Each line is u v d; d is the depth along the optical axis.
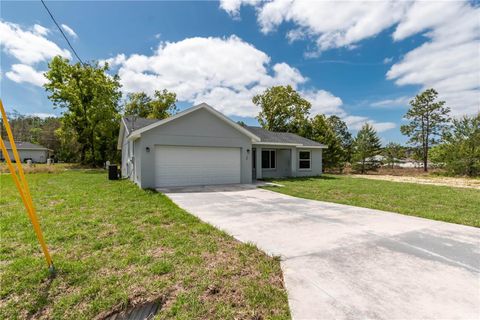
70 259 3.15
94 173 18.02
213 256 3.29
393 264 3.04
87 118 25.83
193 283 2.62
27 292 2.45
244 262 3.12
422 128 26.88
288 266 3.01
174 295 2.42
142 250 3.46
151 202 6.82
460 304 2.22
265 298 2.37
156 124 9.90
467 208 6.48
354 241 3.86
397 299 2.30
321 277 2.73
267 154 16.34
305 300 2.31
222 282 2.64
